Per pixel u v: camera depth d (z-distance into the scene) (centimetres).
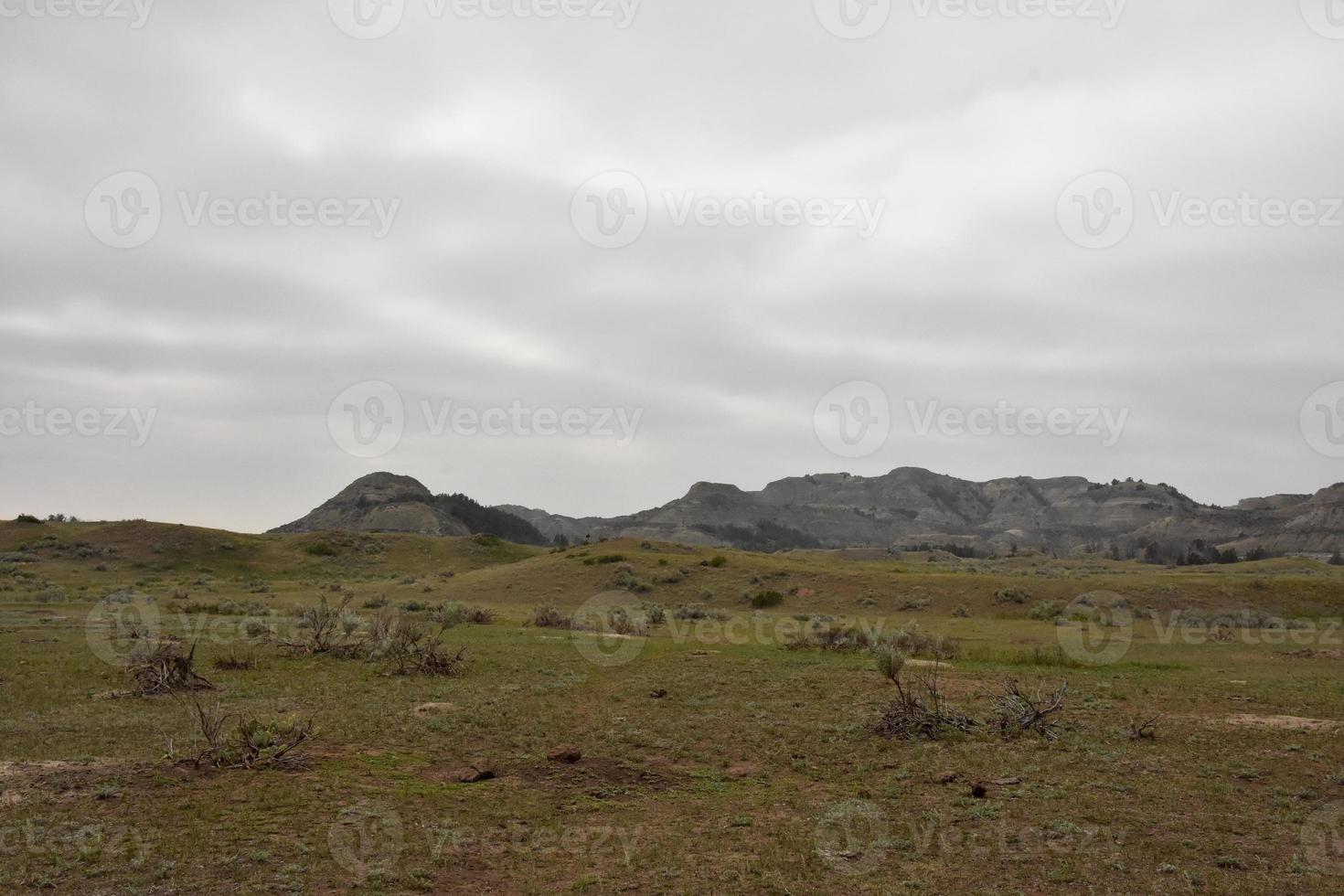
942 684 3022
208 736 1723
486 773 1698
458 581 9938
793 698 2698
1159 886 1159
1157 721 2331
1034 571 14825
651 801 1588
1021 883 1177
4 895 1054
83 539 11669
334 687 2744
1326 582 7625
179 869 1152
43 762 1623
